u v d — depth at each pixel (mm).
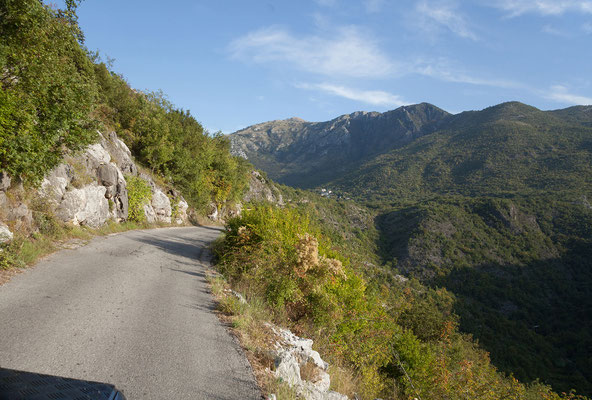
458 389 11766
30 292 5859
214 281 9711
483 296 162375
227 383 3979
